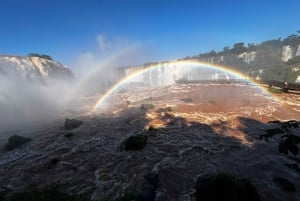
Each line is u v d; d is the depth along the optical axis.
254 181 11.04
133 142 15.70
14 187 11.72
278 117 22.78
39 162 14.69
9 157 15.98
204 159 13.62
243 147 15.14
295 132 16.84
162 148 15.52
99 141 17.91
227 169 12.31
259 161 13.03
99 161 14.20
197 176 11.68
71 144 17.64
